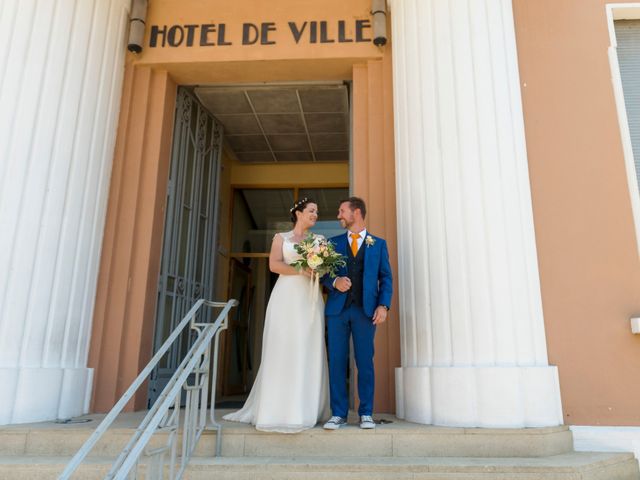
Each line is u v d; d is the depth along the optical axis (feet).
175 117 18.84
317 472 9.87
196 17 17.97
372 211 16.34
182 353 18.71
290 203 28.53
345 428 11.36
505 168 13.08
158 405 8.70
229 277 27.12
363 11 17.69
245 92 20.24
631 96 15.24
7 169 13.26
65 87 14.88
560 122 14.49
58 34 14.75
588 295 13.30
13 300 13.00
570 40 15.11
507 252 12.55
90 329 15.67
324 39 17.51
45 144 14.11
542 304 13.25
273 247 12.57
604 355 12.90
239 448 11.01
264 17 17.80
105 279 16.14
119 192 16.89
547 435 11.13
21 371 12.89
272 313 12.00
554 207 13.91
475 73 13.73
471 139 13.32
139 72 17.97
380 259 12.17
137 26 17.56
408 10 15.57
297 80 18.88
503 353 11.94
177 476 9.52
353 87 17.52
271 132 24.25
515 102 13.89
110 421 7.87
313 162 27.94
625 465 11.17
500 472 9.77
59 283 14.28
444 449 10.96
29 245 13.50
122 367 15.75
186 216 19.71
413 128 14.61
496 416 11.44
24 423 12.67
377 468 9.87
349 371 17.10
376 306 11.96
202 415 10.95
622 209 13.82
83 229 15.37
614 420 12.47
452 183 13.28
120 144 17.22
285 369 11.48
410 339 13.65
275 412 11.13
